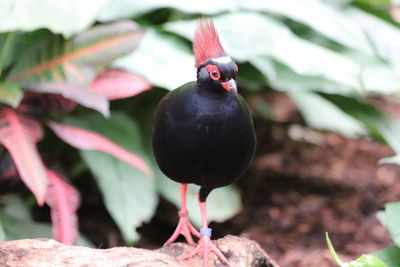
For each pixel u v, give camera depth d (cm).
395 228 484
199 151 378
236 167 391
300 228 773
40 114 619
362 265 402
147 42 662
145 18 765
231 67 372
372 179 903
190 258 422
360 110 788
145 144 727
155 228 754
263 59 709
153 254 412
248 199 830
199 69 380
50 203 575
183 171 392
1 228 579
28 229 599
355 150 1003
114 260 396
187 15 764
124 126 671
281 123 1052
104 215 755
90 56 621
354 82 700
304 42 719
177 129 378
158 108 397
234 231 763
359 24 820
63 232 563
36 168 551
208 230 419
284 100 1139
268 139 999
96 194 768
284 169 912
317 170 917
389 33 823
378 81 800
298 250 727
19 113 600
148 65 636
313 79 764
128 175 651
